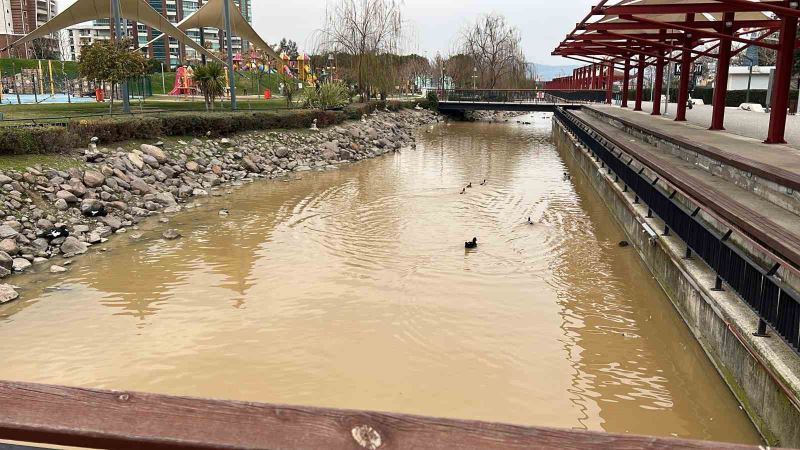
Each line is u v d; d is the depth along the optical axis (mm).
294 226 13664
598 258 11344
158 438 1363
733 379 6133
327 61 45469
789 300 5074
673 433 5770
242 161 20484
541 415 6090
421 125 44438
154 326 8242
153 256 11352
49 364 7176
